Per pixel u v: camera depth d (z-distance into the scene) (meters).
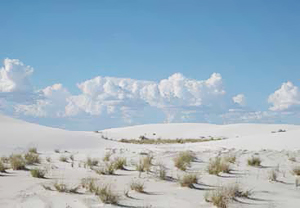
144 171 10.52
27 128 28.06
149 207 5.93
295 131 24.89
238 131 58.16
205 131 60.03
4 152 17.59
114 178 9.26
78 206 5.92
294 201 6.56
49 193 6.98
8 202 6.18
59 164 12.23
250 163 12.06
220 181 8.78
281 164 12.48
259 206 6.12
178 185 8.17
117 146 24.70
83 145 23.64
